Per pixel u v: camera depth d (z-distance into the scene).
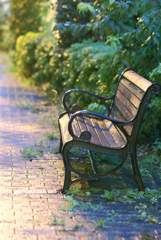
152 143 4.53
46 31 13.86
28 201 2.82
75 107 4.04
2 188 3.03
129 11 4.16
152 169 3.79
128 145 3.04
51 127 5.29
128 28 4.32
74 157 4.02
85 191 3.12
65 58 7.62
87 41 7.04
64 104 4.00
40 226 2.46
